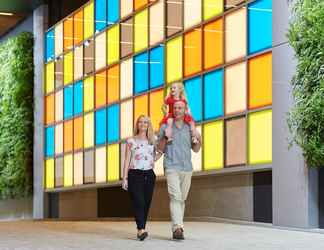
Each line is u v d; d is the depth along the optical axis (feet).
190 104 66.59
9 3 106.01
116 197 84.33
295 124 48.55
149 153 41.27
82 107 91.97
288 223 49.65
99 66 87.35
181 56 68.28
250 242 38.50
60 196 100.99
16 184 111.14
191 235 43.47
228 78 60.29
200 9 65.10
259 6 55.77
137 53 77.56
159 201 72.90
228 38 60.49
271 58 53.72
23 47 110.42
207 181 63.82
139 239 40.60
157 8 73.31
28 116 110.32
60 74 99.71
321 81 46.32
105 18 86.02
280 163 50.83
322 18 46.68
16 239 42.96
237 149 58.49
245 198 57.72
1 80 115.14
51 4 106.32
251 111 56.39
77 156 93.25
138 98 77.10
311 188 48.14
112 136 83.25
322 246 35.96
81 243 39.40
